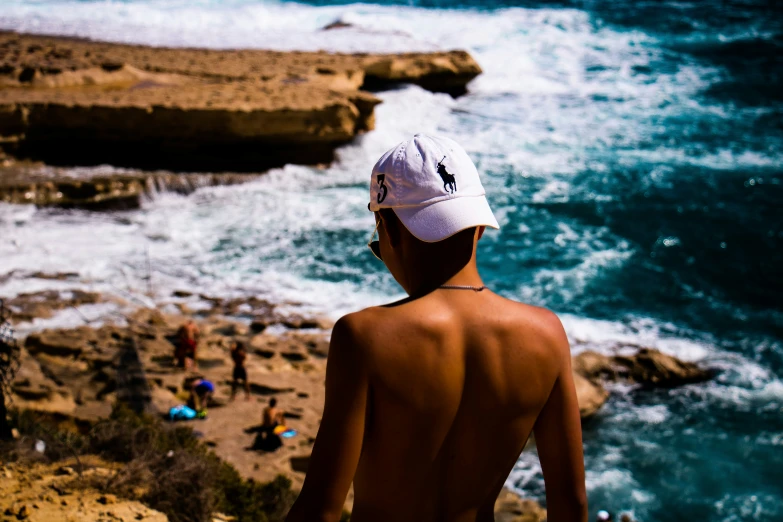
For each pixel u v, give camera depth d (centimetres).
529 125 3916
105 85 3488
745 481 1519
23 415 1018
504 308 182
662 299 2333
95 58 3759
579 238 2730
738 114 4128
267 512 1100
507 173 3294
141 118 3133
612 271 2483
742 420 1717
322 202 3002
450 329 176
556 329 184
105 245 2528
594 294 2344
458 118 3991
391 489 176
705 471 1546
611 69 4812
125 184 2908
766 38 5500
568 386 184
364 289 2333
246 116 3180
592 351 1958
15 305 2031
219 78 3688
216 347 1908
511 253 2602
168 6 5241
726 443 1633
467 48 4934
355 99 3447
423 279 186
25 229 2594
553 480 184
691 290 2394
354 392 169
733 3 6431
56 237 2558
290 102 3294
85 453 943
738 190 3173
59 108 3091
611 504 1449
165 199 2970
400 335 172
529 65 4772
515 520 1342
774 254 2650
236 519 999
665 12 6084
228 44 4456
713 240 2738
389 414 171
